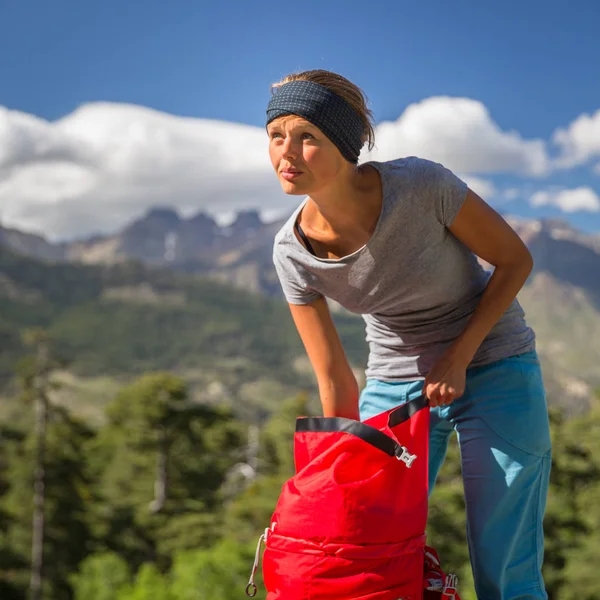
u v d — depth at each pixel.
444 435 2.14
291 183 1.74
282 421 37.84
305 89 1.69
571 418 25.66
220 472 41.78
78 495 32.62
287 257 1.98
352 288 1.96
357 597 1.62
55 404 32.16
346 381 2.08
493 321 1.91
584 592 21.06
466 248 1.99
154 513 37.81
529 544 2.00
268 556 1.70
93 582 16.31
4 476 32.00
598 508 22.91
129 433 41.03
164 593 13.17
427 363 2.08
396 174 1.81
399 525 1.68
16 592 30.84
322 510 1.64
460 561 16.16
